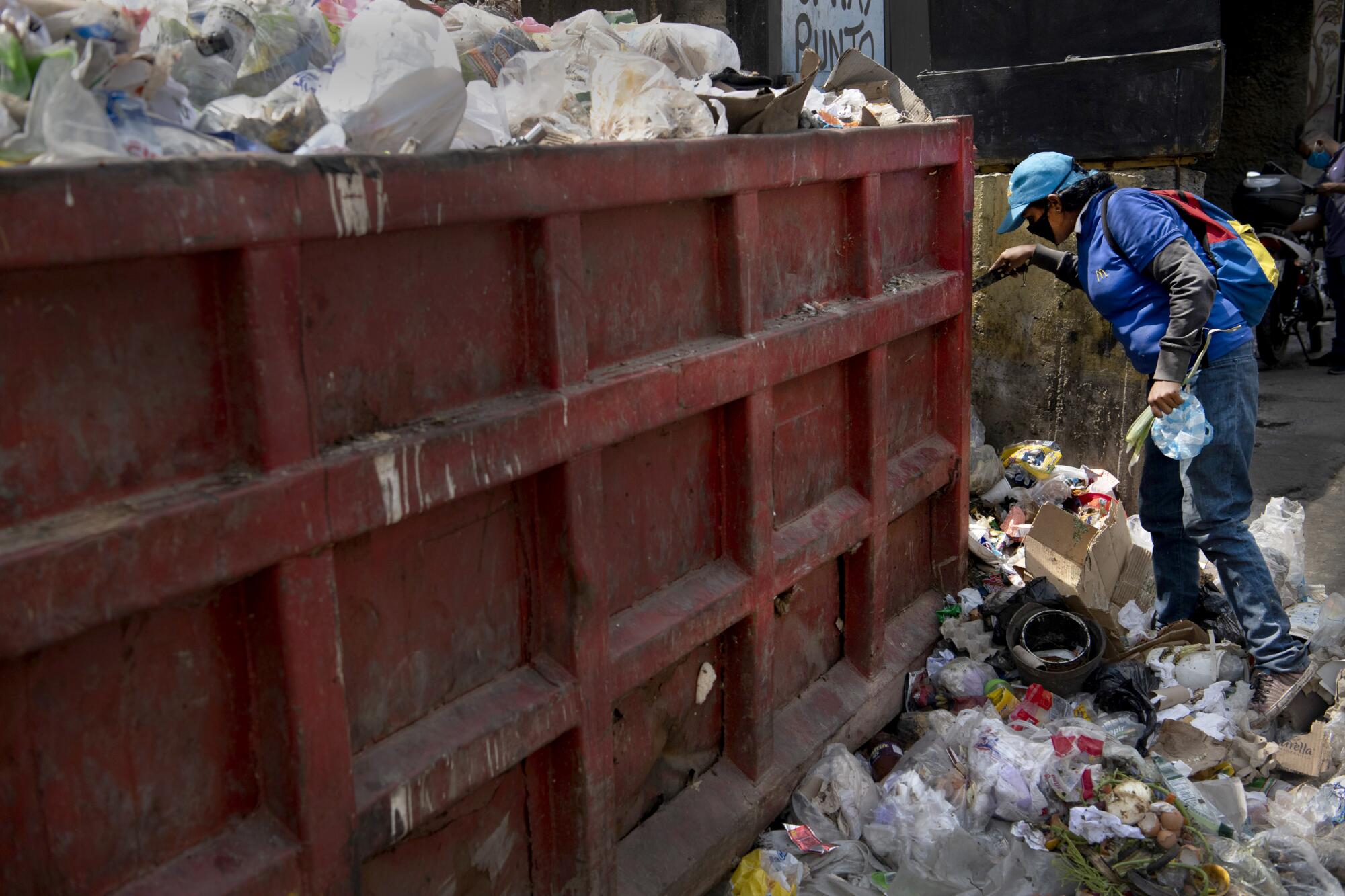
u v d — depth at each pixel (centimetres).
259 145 176
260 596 160
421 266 181
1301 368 805
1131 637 387
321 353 166
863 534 321
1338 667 342
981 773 294
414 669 190
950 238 364
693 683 269
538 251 198
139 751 150
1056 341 487
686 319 247
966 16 552
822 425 309
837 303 304
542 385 205
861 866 279
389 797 178
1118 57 508
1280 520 430
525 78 246
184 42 192
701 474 261
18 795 136
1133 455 385
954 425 378
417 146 189
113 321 140
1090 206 351
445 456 180
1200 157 508
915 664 360
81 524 135
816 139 274
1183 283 321
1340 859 279
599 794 225
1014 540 431
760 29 502
